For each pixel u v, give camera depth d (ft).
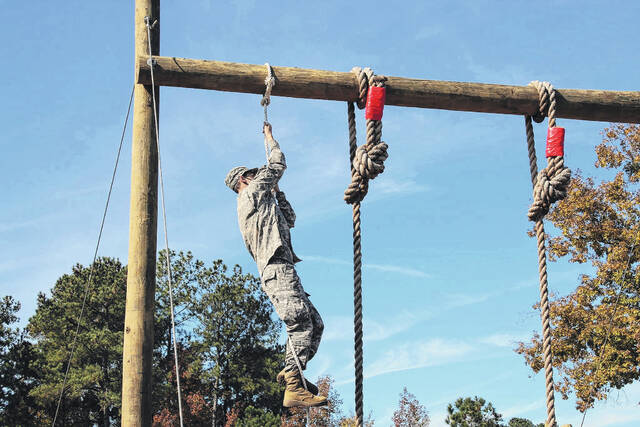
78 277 116.37
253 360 117.80
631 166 66.49
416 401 87.81
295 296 16.94
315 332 17.48
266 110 18.57
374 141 18.15
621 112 20.06
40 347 112.68
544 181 18.76
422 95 18.94
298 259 18.06
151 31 20.10
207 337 115.34
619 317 62.75
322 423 81.92
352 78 18.74
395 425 86.28
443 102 19.12
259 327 118.11
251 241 17.52
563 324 65.31
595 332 62.59
